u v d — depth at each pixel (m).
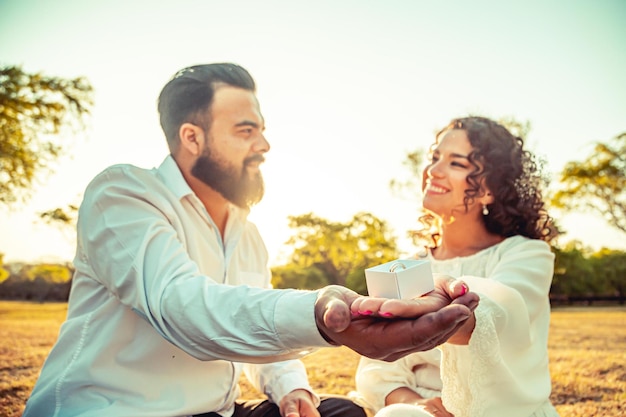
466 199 1.82
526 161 1.91
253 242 1.87
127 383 1.42
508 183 1.84
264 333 1.07
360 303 0.93
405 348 0.92
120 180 1.45
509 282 1.63
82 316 1.46
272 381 1.67
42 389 1.43
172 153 1.64
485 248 1.89
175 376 1.46
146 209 1.39
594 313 6.67
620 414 2.34
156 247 1.29
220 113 1.58
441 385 1.72
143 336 1.44
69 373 1.41
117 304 1.43
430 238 2.13
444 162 1.86
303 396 1.61
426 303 0.95
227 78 1.62
